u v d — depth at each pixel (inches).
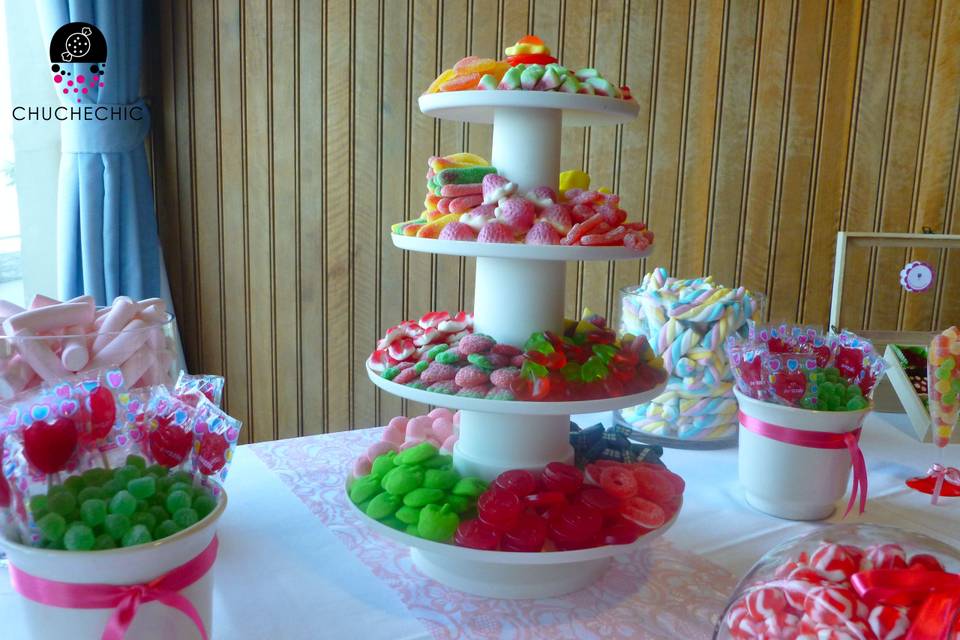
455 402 30.6
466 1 78.3
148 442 28.5
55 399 25.9
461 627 30.4
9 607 30.3
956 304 84.0
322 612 31.3
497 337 34.6
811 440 39.0
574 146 81.4
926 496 43.9
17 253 77.7
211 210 83.3
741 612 23.4
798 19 79.0
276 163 81.5
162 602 23.9
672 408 49.3
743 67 79.8
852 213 82.7
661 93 80.3
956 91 79.2
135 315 34.2
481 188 33.4
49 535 23.0
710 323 48.4
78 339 31.2
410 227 33.1
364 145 81.0
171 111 81.7
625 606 32.3
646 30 79.1
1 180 75.7
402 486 32.5
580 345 34.5
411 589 33.3
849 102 80.6
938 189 81.4
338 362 85.7
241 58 79.7
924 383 56.2
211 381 34.8
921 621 20.4
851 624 20.9
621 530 31.4
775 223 82.9
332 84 79.8
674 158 81.6
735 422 50.7
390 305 84.4
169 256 84.8
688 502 42.6
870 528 26.1
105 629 23.3
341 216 82.4
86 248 75.2
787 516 40.6
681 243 83.4
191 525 24.6
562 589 33.0
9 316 34.8
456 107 33.6
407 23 78.7
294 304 84.4
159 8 79.7
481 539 30.5
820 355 41.6
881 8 78.7
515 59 33.3
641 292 51.2
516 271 33.9
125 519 23.5
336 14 78.5
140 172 78.5
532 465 34.3
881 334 62.2
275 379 86.1
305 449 49.6
